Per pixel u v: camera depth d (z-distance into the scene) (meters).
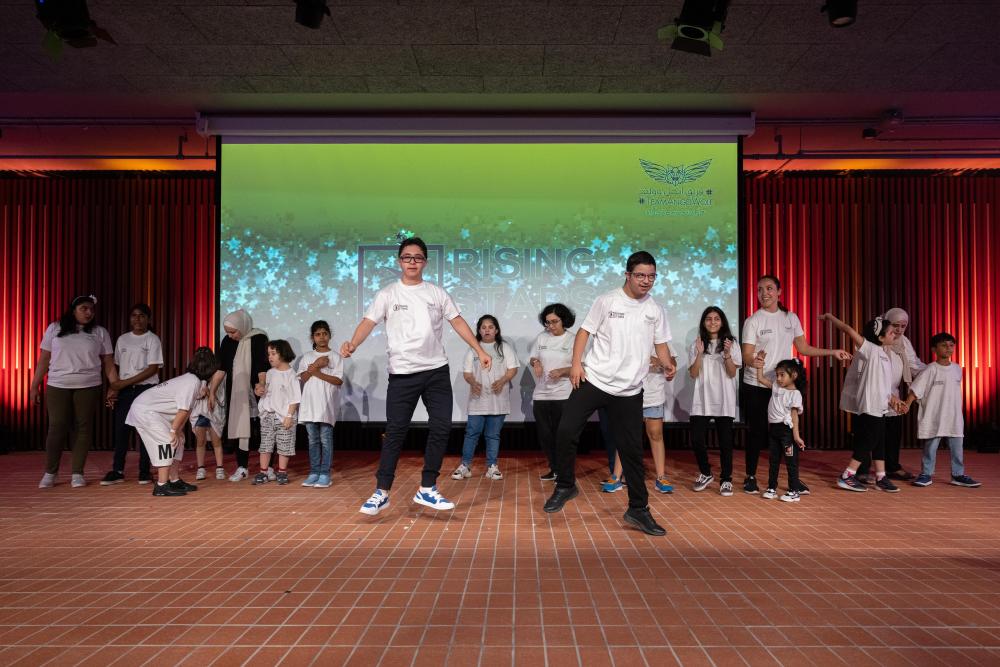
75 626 2.15
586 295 6.28
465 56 5.02
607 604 2.34
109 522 3.66
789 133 6.65
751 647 1.98
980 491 4.59
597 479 5.13
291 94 5.75
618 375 3.36
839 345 6.99
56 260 7.11
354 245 6.32
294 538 3.29
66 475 5.36
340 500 4.29
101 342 4.91
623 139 6.31
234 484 4.91
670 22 4.48
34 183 7.12
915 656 1.92
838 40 4.71
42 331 7.07
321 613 2.26
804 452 6.71
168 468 4.42
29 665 1.86
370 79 5.45
